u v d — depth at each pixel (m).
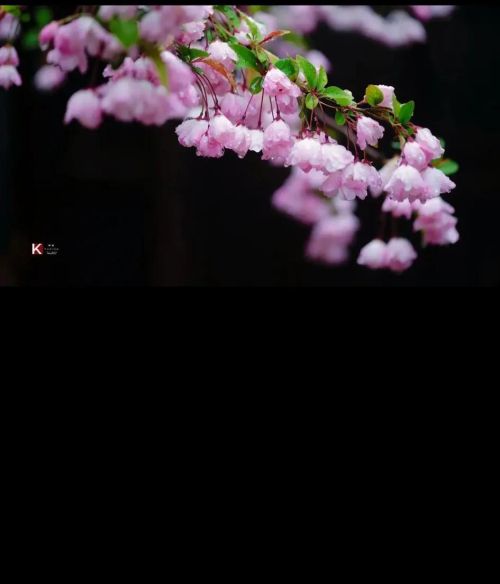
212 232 3.38
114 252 3.31
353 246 3.16
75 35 2.19
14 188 3.20
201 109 2.28
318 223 2.95
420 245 3.22
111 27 2.18
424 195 2.24
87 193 3.28
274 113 2.27
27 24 2.34
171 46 2.24
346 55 3.23
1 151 3.16
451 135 3.38
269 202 3.36
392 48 3.24
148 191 3.32
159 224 3.32
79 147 3.23
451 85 3.34
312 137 2.23
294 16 2.87
